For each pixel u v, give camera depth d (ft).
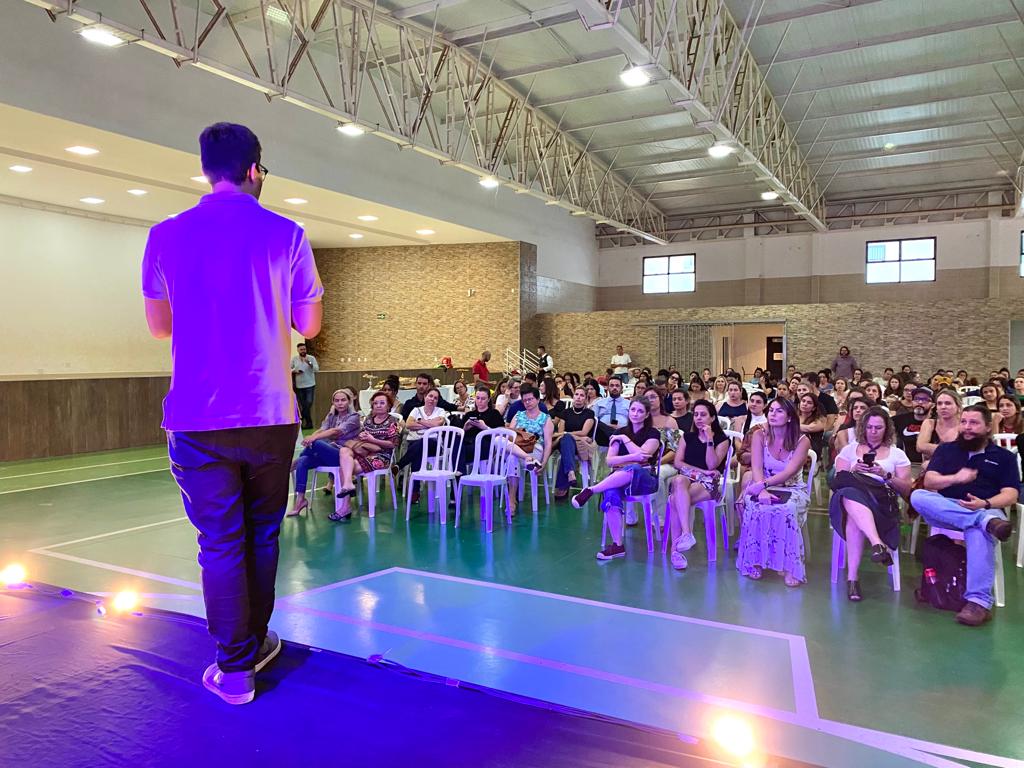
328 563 14.78
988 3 29.58
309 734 5.30
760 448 14.28
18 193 35.24
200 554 5.82
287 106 32.01
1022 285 54.03
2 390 29.58
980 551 11.50
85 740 5.11
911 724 8.02
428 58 31.07
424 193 41.68
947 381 38.58
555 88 38.96
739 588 13.20
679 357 57.06
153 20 20.58
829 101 40.45
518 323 52.01
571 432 22.62
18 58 21.80
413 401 23.40
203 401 5.56
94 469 27.68
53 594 8.66
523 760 5.00
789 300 62.08
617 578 13.79
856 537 12.89
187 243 5.64
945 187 56.24
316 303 6.19
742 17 30.78
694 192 58.95
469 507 20.77
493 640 10.49
